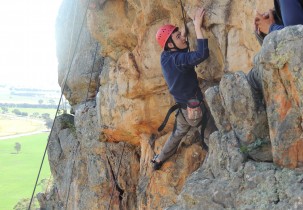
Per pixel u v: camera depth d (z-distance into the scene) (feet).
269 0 13.64
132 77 23.16
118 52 26.73
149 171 24.62
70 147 50.37
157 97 23.25
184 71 16.24
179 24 19.90
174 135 19.49
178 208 12.71
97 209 37.76
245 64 15.94
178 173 21.44
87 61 44.65
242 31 15.72
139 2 22.18
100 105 27.99
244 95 12.09
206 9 16.87
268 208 10.36
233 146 12.25
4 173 296.10
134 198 34.78
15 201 220.64
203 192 12.19
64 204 48.26
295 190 10.14
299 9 10.73
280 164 10.98
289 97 10.63
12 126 515.50
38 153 378.73
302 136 10.48
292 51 10.09
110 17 25.38
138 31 22.97
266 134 11.95
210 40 17.75
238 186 11.46
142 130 25.41
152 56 22.20
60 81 52.24
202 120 17.22
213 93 13.55
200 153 20.97
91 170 38.42
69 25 48.19
